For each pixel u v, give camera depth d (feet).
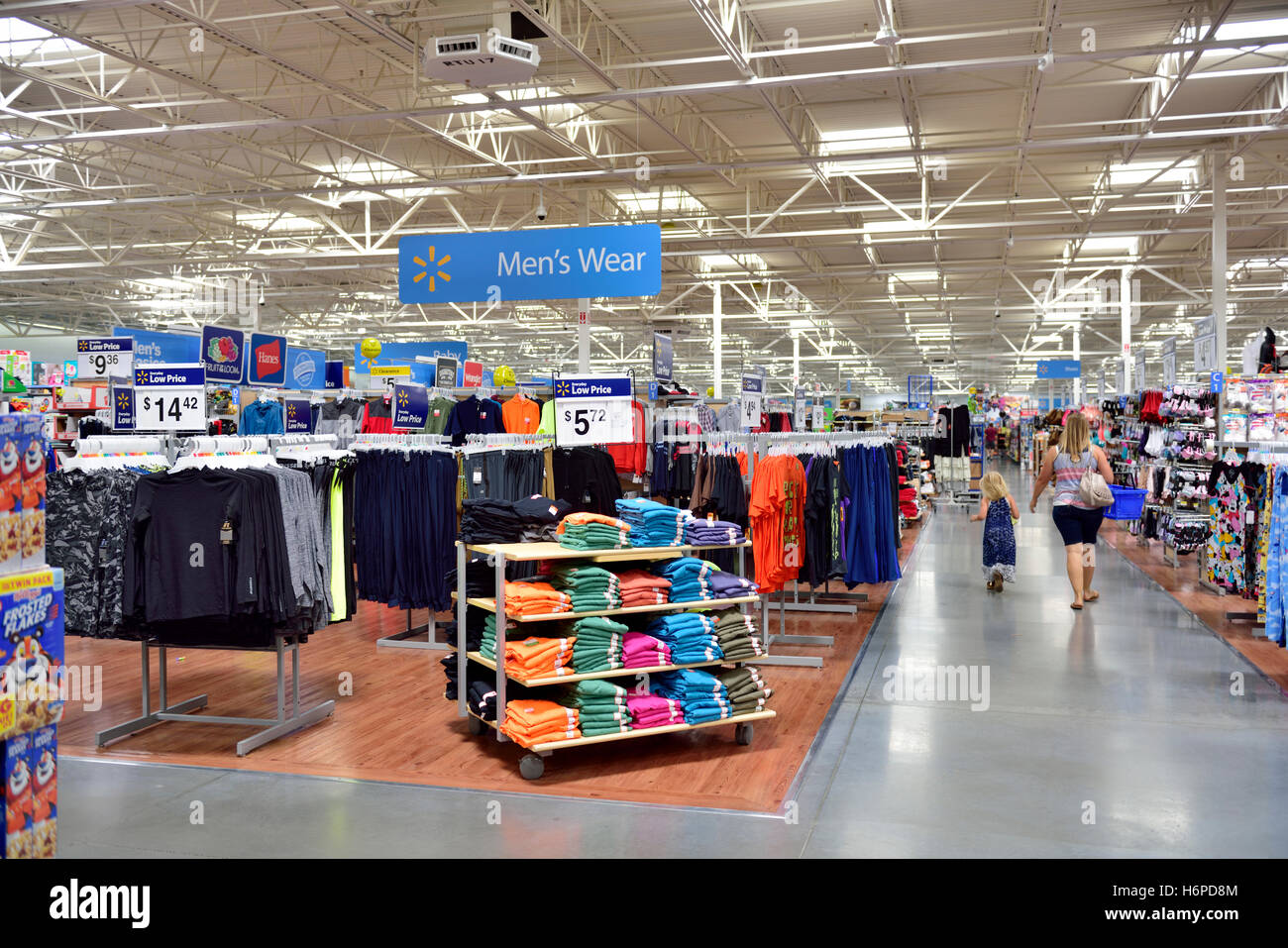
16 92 35.24
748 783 14.48
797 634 25.31
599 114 42.37
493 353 131.23
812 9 32.04
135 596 16.06
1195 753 15.57
